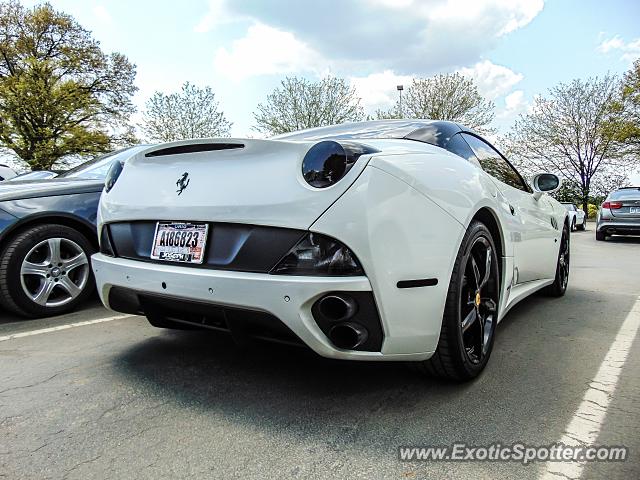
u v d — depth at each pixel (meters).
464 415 1.89
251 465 1.55
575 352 2.71
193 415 1.89
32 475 1.49
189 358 2.54
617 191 12.01
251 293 1.73
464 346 2.12
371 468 1.53
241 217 1.80
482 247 2.32
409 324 1.80
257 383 2.21
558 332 3.13
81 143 26.84
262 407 1.96
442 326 1.98
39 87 25.34
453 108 30.92
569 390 2.15
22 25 28.25
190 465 1.55
